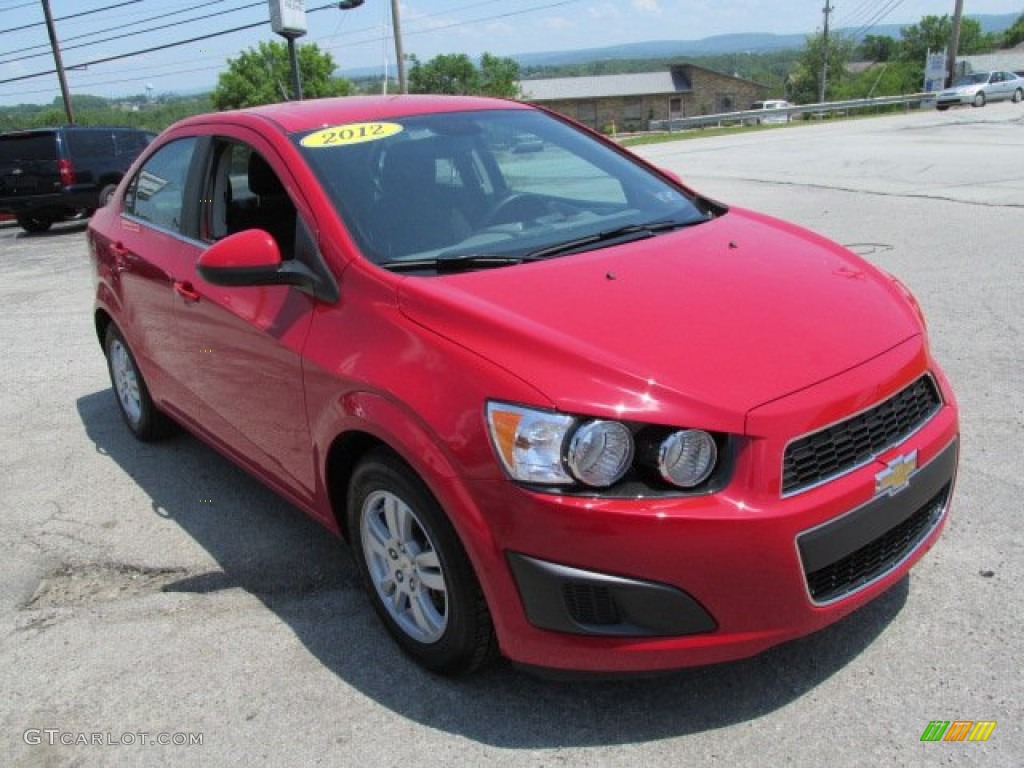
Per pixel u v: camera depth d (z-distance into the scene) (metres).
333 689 2.90
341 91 68.31
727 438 2.35
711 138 26.95
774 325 2.66
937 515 2.91
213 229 3.91
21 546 4.07
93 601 3.58
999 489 3.74
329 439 2.98
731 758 2.46
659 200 3.84
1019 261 7.50
